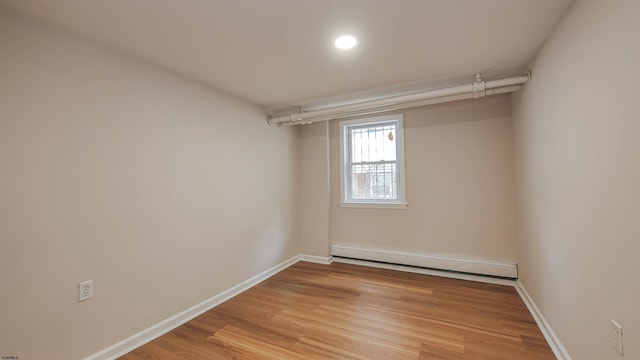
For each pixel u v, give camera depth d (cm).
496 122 316
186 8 152
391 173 378
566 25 161
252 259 322
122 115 199
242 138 313
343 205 399
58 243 165
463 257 330
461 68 240
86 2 143
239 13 158
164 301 224
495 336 206
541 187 210
